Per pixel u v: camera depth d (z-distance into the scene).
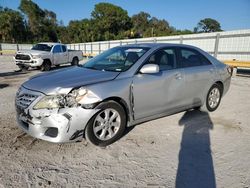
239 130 4.23
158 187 2.59
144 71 3.74
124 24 73.44
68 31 78.25
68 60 15.64
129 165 3.03
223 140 3.80
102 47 28.92
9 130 4.09
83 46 34.06
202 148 3.52
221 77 5.31
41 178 2.73
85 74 3.74
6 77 10.83
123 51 4.45
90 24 71.19
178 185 2.63
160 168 2.97
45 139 3.20
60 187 2.57
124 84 3.57
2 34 63.66
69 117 3.12
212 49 15.44
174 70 4.33
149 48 4.24
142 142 3.70
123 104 3.64
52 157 3.21
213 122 4.62
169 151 3.42
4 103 5.91
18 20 65.62
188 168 2.97
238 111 5.42
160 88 4.03
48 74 3.97
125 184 2.64
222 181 2.70
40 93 3.23
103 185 2.62
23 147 3.48
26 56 12.87
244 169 2.96
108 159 3.18
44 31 76.50
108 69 3.99
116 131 3.62
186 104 4.64
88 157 3.22
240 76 12.30
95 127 3.40
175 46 4.60
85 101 3.20
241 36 13.55
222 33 14.60
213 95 5.30
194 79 4.64
